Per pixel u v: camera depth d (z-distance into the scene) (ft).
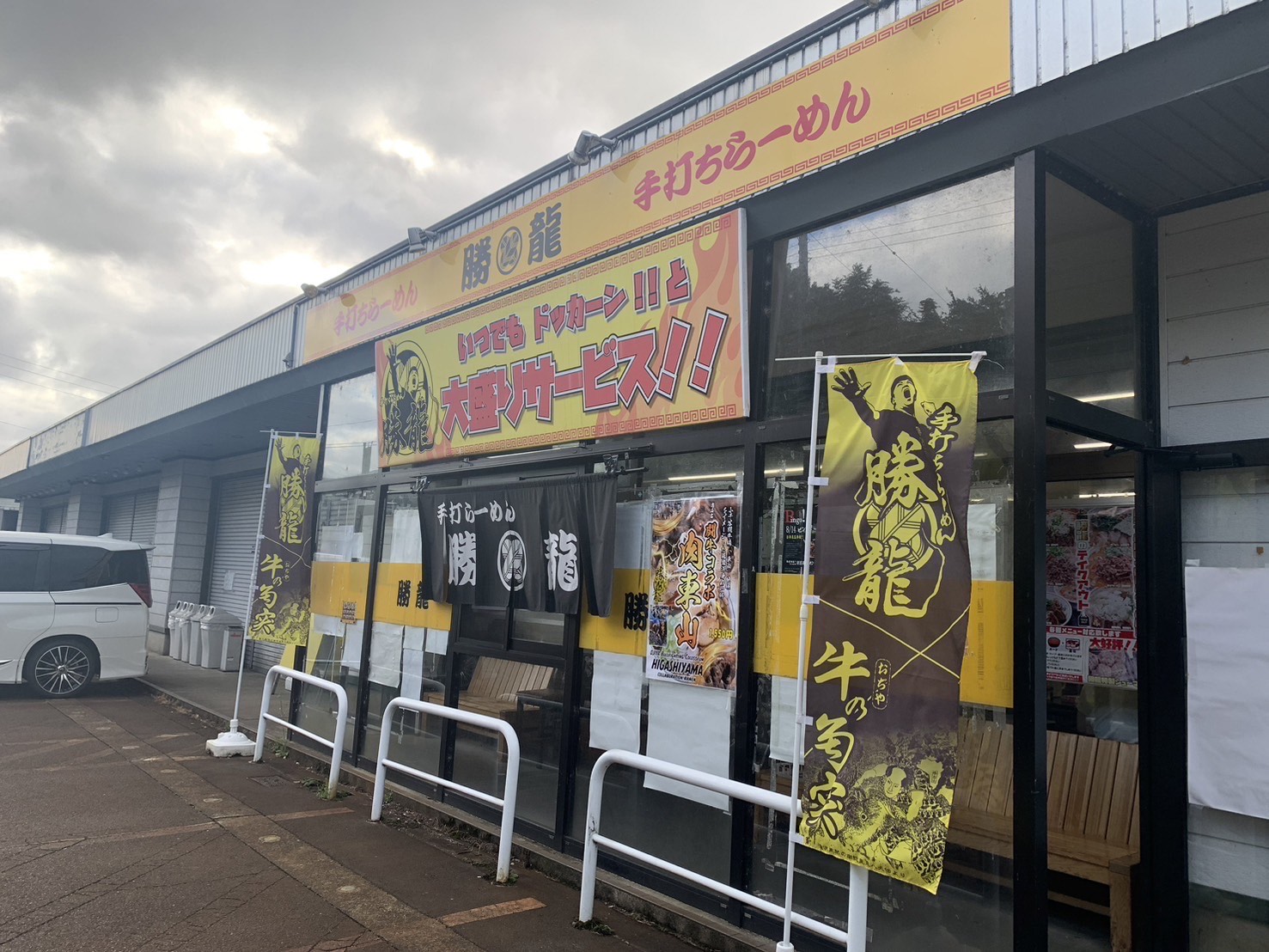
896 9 13.30
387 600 23.86
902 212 13.65
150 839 17.53
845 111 13.85
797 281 15.12
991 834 11.50
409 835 18.42
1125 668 16.14
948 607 10.30
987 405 11.89
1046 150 11.93
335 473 27.99
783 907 12.19
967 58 12.34
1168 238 13.79
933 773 10.09
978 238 12.59
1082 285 12.78
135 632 37.47
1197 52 10.36
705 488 15.76
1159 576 13.41
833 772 10.83
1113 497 16.57
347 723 24.54
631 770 16.26
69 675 35.76
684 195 16.53
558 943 13.25
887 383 11.23
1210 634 12.50
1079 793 15.52
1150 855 13.14
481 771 19.79
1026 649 10.92
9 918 13.60
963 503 10.39
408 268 24.63
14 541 35.65
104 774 22.90
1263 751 11.87
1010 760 11.59
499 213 21.52
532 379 19.58
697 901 14.53
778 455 14.73
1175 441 13.41
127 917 13.70
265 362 32.53
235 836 17.89
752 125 15.35
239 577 47.80
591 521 17.02
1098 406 12.56
